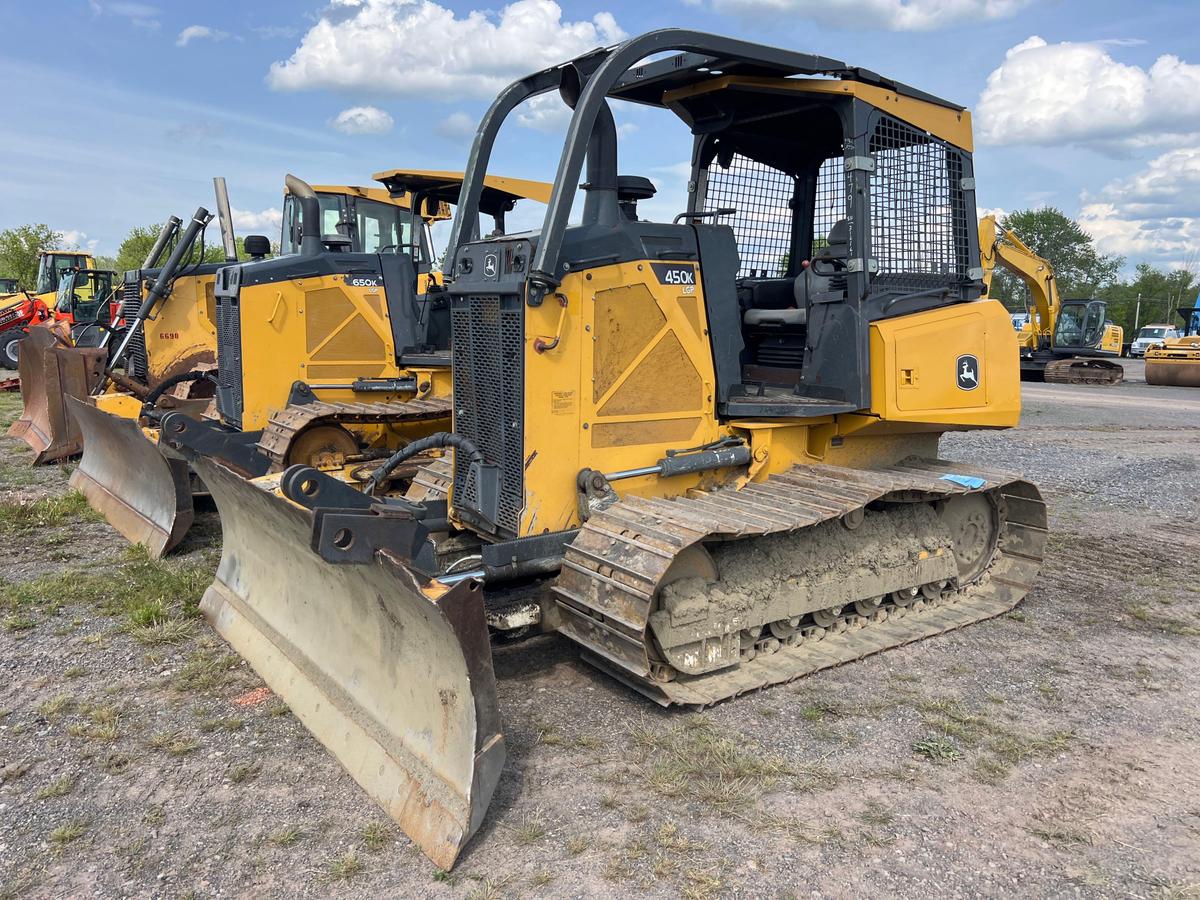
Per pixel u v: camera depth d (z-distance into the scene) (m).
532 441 4.29
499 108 4.66
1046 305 24.09
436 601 3.11
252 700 4.34
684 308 4.76
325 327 7.83
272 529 4.44
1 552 6.64
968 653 5.03
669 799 3.50
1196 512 8.40
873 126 5.00
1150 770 3.75
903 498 5.21
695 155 5.76
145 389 9.84
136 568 6.18
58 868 3.09
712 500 4.70
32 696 4.38
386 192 9.80
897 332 5.01
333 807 3.45
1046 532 5.84
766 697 4.41
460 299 4.62
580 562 4.20
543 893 2.95
